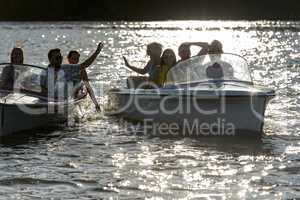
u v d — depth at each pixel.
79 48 121.12
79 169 27.64
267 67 79.06
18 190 24.52
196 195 23.81
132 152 30.84
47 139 33.84
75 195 23.88
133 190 24.47
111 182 25.58
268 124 37.91
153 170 27.36
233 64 36.62
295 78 64.88
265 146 31.88
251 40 154.50
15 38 156.62
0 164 28.41
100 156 30.03
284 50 116.69
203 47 37.44
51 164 28.50
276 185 25.06
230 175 26.55
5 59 86.94
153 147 31.88
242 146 31.92
